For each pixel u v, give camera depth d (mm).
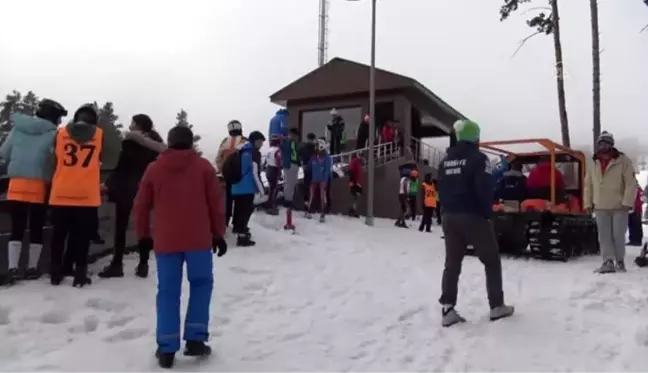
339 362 4855
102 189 7656
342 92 21250
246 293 6770
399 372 4672
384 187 18516
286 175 12344
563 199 10719
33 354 4543
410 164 18484
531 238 10172
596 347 5223
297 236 11031
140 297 6137
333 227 12945
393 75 20578
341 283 7625
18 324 5059
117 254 6836
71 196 6121
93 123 6355
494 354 5070
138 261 7754
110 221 8125
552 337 5477
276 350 5039
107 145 6637
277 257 8859
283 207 14562
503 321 5906
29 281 6344
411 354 5070
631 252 11789
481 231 5805
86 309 5602
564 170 11914
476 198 5762
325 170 13641
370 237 12227
